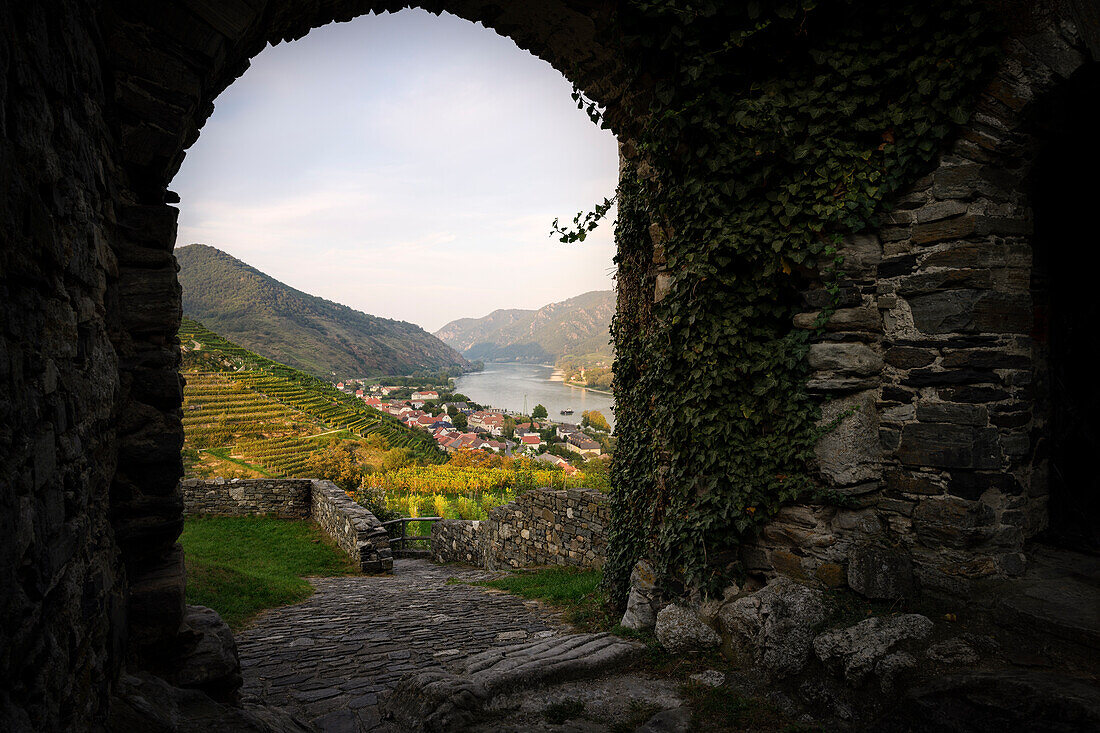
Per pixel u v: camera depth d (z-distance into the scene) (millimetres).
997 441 3660
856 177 4047
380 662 4891
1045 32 3410
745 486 4438
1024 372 3725
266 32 4031
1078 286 4059
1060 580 3592
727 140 4344
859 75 3961
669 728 3311
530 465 64375
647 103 4992
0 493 1459
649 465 5844
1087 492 3990
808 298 4277
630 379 6371
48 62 1931
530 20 5051
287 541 13031
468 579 9945
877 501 4090
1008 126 3609
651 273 5828
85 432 2412
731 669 3951
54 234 1928
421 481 41812
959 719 2783
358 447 72188
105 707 2521
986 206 3703
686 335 4711
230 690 3436
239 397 86125
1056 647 3096
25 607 1615
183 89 3137
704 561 4578
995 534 3654
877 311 4117
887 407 4070
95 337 2619
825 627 3668
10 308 1565
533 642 5473
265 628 6270
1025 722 2613
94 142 2623
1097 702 2520
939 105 3709
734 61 4285
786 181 4250
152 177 3291
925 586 3752
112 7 2850
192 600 7121
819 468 4203
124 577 3084
